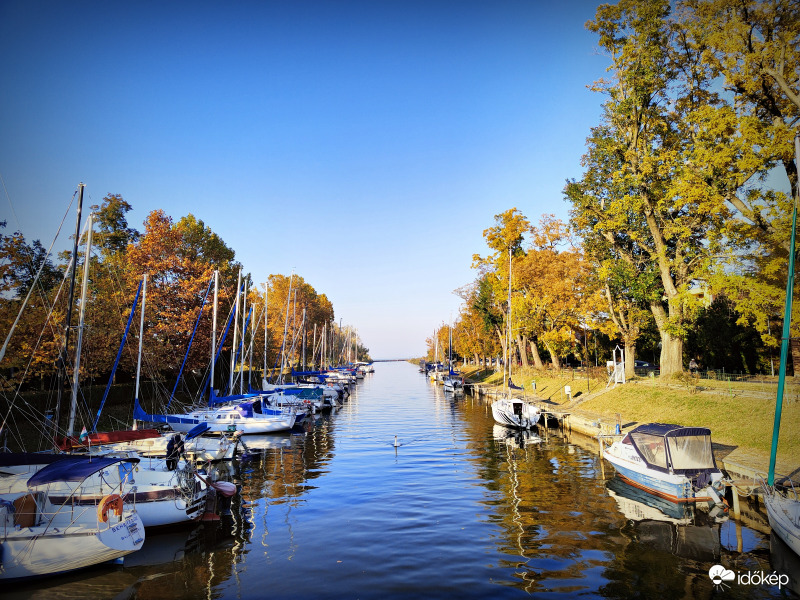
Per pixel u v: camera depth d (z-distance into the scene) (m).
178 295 45.41
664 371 37.12
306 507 18.94
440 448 31.09
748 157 25.77
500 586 11.96
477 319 86.12
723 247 29.30
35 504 14.34
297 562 13.74
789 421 22.84
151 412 43.09
